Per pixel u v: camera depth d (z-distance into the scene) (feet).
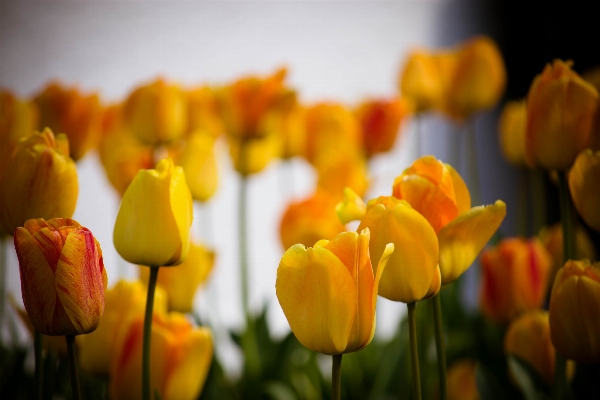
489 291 4.87
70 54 13.08
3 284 5.17
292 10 14.05
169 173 3.95
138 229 3.94
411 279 3.85
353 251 3.74
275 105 5.35
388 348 5.57
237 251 13.08
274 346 5.98
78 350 4.42
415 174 3.94
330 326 3.75
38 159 3.98
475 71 6.27
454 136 10.79
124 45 13.37
